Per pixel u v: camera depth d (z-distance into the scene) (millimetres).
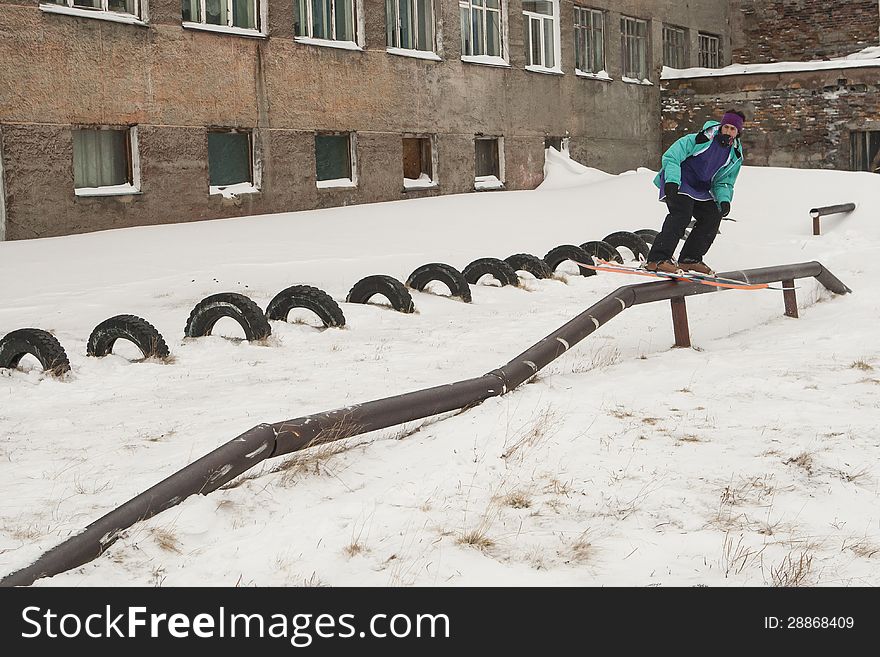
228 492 5227
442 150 27797
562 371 8664
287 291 11516
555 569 4379
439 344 10352
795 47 40406
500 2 29984
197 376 8898
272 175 23016
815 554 4508
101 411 7484
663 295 9477
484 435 6270
